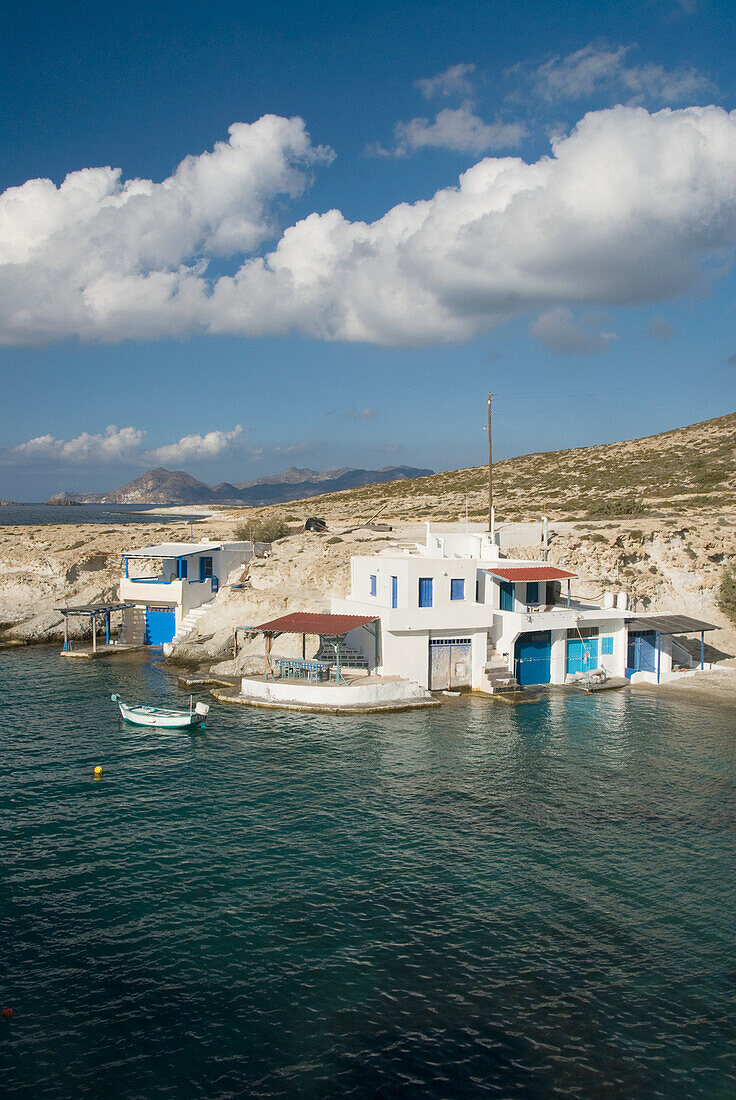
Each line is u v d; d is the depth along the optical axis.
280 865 24.81
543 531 60.88
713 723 41.91
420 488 146.25
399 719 42.53
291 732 39.81
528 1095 15.43
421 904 22.50
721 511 83.25
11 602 72.88
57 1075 15.71
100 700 46.22
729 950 20.33
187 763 34.75
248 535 89.56
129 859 25.08
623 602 53.91
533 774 33.66
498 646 50.75
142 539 94.44
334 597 58.50
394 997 18.33
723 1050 16.69
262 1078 15.77
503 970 19.38
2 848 25.72
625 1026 17.42
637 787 32.06
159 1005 17.94
